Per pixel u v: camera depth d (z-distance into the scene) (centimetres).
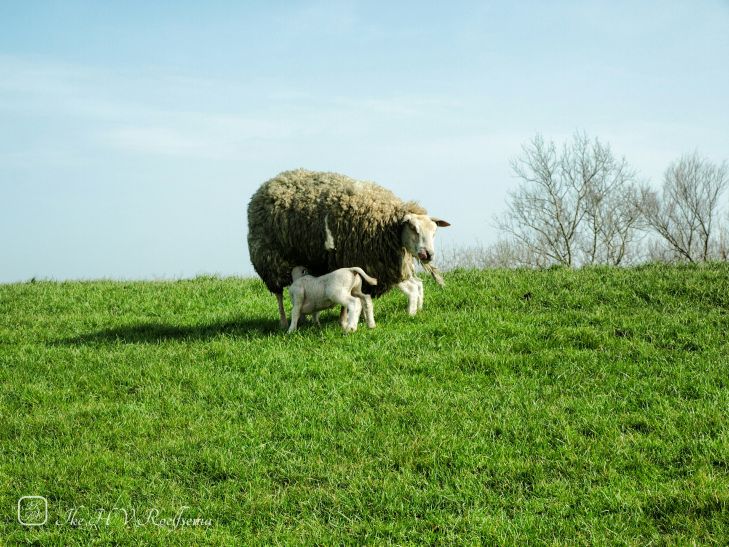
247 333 1071
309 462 653
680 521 530
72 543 550
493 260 3606
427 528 549
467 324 1042
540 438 676
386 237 1016
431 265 1064
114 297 1434
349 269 1002
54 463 670
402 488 600
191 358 965
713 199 3156
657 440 659
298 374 882
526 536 523
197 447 699
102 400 834
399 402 784
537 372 855
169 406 805
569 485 598
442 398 783
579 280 1260
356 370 880
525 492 596
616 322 1029
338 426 731
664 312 1077
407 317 1095
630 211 3319
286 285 1076
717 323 1002
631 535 520
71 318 1272
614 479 599
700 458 617
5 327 1214
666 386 800
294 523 565
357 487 609
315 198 1021
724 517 527
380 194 1043
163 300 1395
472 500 582
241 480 633
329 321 1113
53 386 884
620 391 795
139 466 657
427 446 668
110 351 1028
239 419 766
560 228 3422
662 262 1486
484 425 711
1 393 870
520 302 1166
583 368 864
